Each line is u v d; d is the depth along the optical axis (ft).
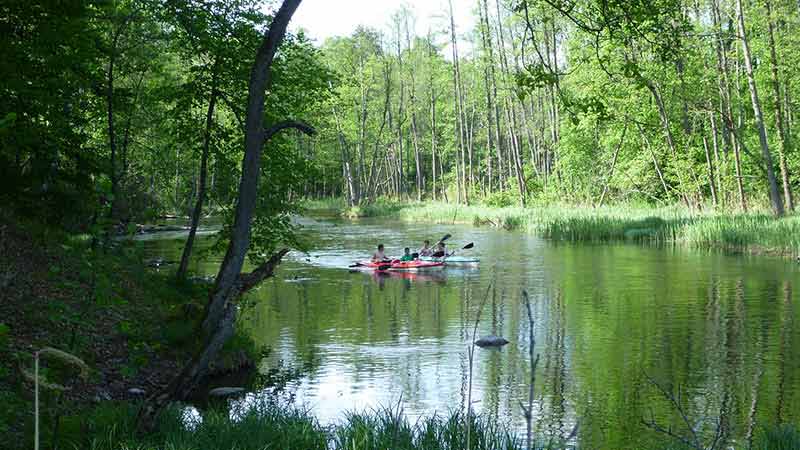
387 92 229.04
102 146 69.10
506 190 184.14
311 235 128.47
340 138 236.63
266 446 24.21
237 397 36.04
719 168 126.62
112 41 60.54
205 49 52.90
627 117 121.60
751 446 28.76
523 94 32.17
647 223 114.73
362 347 47.01
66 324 36.60
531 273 79.92
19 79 39.96
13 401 26.99
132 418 26.05
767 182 124.57
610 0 32.37
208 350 25.58
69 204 49.06
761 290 65.10
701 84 121.08
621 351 45.19
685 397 35.86
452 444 25.77
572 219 121.49
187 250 58.08
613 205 152.66
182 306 46.26
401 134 249.55
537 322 54.24
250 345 44.60
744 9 115.75
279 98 55.52
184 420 27.30
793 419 32.30
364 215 189.88
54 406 26.17
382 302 63.67
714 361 42.39
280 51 55.11
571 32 117.91
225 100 55.31
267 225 53.62
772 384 37.73
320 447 25.14
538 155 204.85
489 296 65.98
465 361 43.21
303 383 38.65
